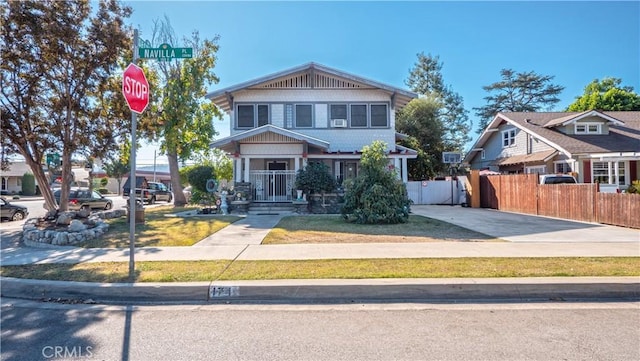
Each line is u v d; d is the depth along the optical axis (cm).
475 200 1997
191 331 407
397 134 2259
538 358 336
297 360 337
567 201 1373
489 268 593
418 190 2277
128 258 708
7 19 1122
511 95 4794
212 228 1122
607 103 3303
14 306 495
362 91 2039
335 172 2017
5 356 348
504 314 450
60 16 1166
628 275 550
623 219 1130
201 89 2456
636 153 1881
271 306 490
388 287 515
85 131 1278
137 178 2966
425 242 853
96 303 509
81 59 1212
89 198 2117
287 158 1919
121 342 379
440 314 452
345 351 354
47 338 390
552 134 2303
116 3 1285
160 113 2203
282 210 1684
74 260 701
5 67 1139
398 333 395
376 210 1216
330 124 2027
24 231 1023
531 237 923
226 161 3441
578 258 667
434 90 4438
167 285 524
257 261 665
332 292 516
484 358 337
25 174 4253
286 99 2030
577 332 395
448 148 3928
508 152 2722
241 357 344
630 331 397
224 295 517
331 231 1038
